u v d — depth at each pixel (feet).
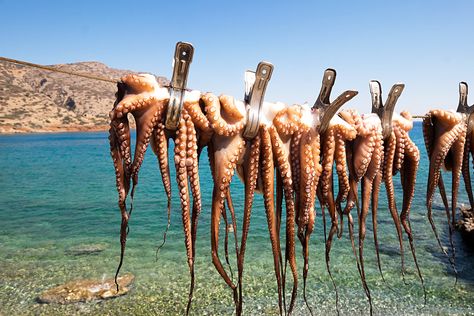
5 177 20.01
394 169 2.27
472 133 2.37
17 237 8.55
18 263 6.83
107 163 27.89
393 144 2.16
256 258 6.88
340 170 2.01
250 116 1.77
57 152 39.50
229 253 7.18
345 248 7.32
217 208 1.82
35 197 13.91
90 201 12.94
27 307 5.22
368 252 7.09
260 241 7.80
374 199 2.21
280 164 1.88
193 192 1.73
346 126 1.97
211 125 1.75
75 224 9.73
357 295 5.46
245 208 1.87
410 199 2.33
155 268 6.55
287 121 1.87
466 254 6.85
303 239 2.00
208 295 5.55
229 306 5.25
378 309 5.06
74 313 5.08
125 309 5.18
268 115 1.88
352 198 2.14
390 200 2.24
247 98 1.83
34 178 19.47
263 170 1.87
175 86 1.67
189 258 1.75
